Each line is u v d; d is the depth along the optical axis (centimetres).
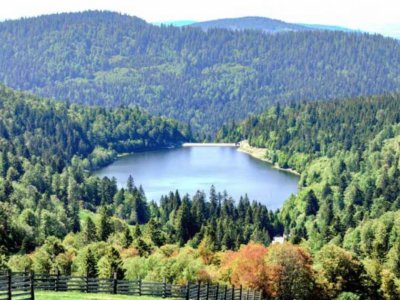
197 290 7250
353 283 10631
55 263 11412
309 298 10175
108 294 6769
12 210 18312
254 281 9869
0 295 5169
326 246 10962
